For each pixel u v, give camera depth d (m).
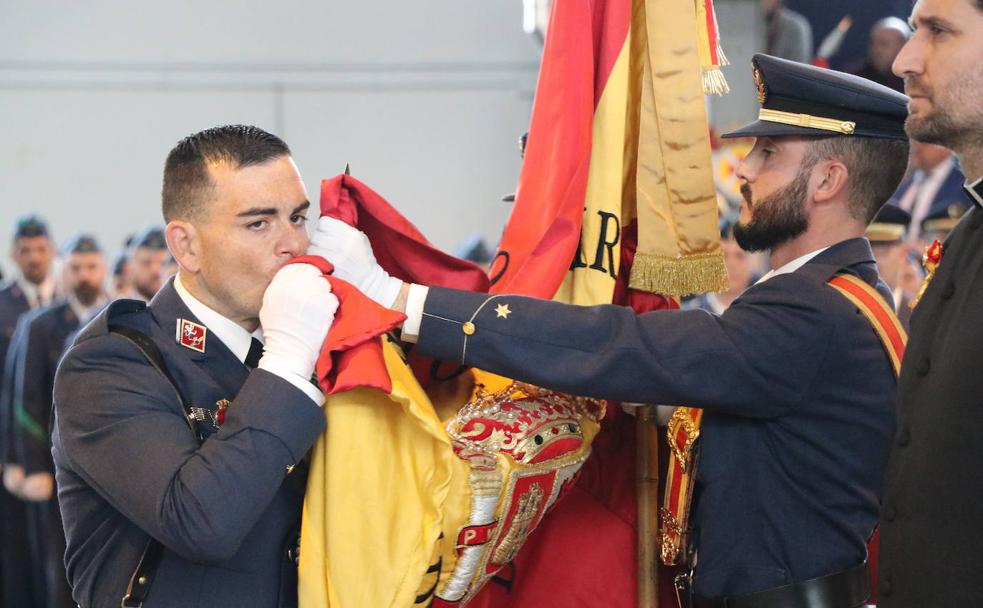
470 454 3.08
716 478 3.27
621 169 3.52
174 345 3.12
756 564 3.24
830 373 3.19
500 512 3.08
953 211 8.07
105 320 3.08
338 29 15.38
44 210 15.51
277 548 3.10
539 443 3.17
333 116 15.44
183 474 2.82
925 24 2.77
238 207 3.06
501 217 15.39
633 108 3.64
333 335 2.92
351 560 2.96
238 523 2.81
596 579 3.60
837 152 3.34
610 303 3.48
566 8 3.51
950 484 2.68
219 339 3.16
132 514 2.87
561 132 3.47
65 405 3.03
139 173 15.52
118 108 15.49
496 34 15.28
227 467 2.81
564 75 3.50
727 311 3.24
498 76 15.30
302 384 2.92
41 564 8.73
